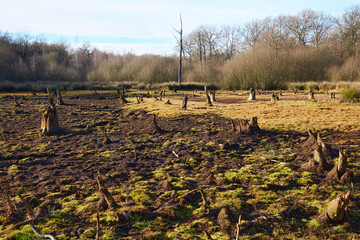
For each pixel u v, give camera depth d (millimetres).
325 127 9719
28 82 39031
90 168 5812
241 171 5512
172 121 12117
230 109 15703
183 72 47531
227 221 3451
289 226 3381
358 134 8492
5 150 7281
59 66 46156
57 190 4633
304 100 19906
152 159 6523
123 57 54812
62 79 44719
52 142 8289
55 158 6594
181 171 5605
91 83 41500
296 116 12320
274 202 4066
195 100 22688
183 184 4789
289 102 18328
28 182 5008
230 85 38625
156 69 45938
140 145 7809
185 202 4070
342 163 4781
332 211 3367
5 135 9227
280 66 37562
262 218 3512
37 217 3650
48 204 4078
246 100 21875
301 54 40750
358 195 4230
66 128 10492
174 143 8031
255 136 8727
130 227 3416
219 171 5559
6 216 3672
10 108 16719
